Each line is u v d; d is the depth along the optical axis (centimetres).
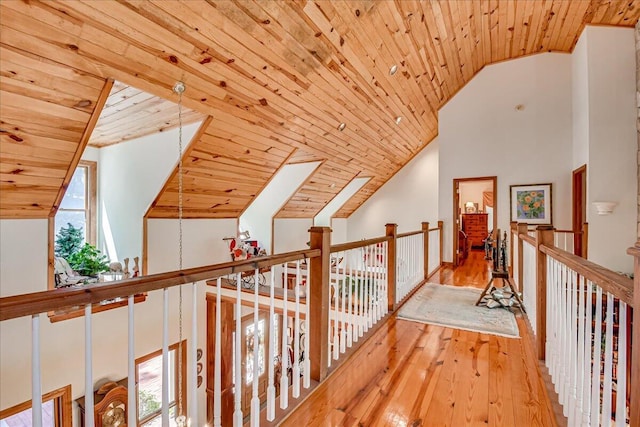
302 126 405
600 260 480
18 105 209
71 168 270
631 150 473
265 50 270
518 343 272
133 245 392
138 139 373
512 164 619
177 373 414
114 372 342
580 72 531
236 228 507
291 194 573
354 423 170
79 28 190
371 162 655
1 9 165
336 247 236
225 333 465
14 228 277
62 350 300
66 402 300
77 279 334
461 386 206
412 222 793
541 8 451
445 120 675
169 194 377
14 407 271
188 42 231
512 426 167
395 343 273
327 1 261
